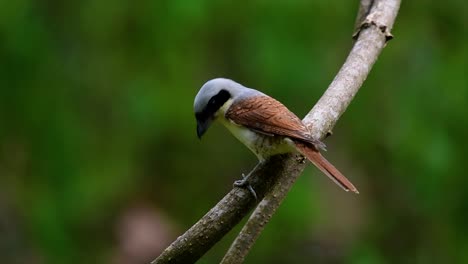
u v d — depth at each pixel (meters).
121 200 12.60
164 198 12.83
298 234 12.07
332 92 7.65
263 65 12.09
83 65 12.64
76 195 12.38
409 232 12.64
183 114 12.53
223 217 6.69
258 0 12.25
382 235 12.69
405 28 12.86
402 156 12.48
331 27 12.26
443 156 12.28
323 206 12.36
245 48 12.31
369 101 12.63
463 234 12.46
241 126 7.54
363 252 12.46
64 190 12.37
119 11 12.55
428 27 12.87
